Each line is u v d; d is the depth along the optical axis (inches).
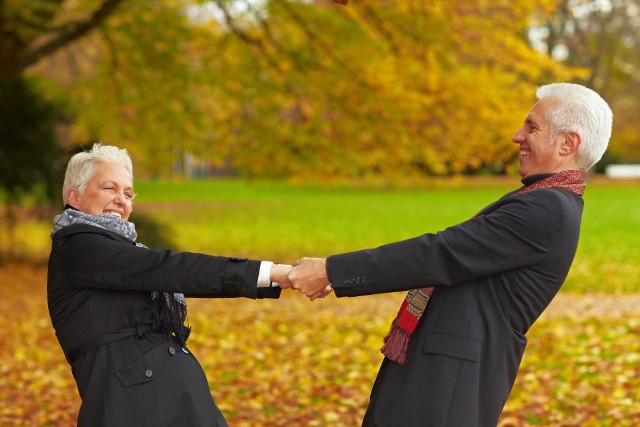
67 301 92.3
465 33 408.5
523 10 412.8
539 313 93.7
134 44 494.9
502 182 1744.6
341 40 423.2
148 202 1232.8
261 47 462.9
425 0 397.7
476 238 89.4
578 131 91.2
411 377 91.1
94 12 473.1
